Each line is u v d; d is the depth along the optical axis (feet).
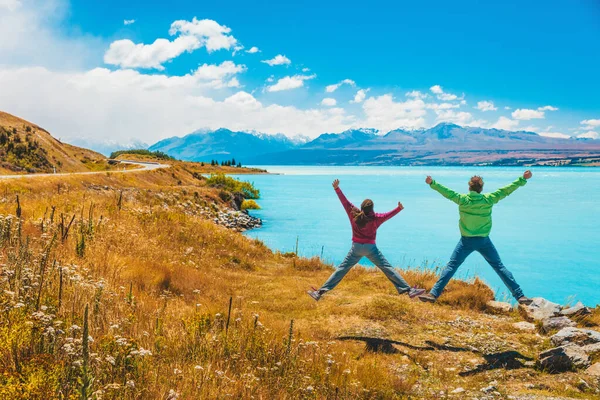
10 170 202.18
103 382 14.08
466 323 28.17
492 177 596.29
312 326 27.40
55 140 273.75
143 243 43.91
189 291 32.68
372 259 26.27
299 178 553.64
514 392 18.72
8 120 252.62
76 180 125.18
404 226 140.87
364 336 25.80
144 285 31.42
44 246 31.48
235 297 33.19
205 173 526.57
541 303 29.66
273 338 22.21
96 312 20.13
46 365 13.20
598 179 526.16
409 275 41.11
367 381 19.17
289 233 122.01
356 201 221.66
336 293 36.40
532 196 269.44
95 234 40.96
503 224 147.74
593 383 18.95
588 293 66.54
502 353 23.03
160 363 17.08
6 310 16.75
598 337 22.84
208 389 15.53
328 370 19.13
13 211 46.44
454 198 25.58
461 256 25.91
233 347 20.44
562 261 90.68
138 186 167.84
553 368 20.94
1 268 22.43
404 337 25.77
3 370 13.05
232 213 138.31
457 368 21.62
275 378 18.07
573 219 159.22
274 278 42.60
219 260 48.49
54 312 18.53
